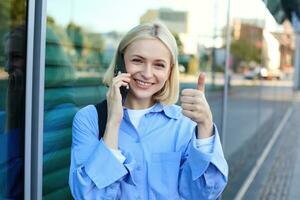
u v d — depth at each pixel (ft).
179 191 5.75
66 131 8.63
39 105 7.00
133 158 5.58
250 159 24.67
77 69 10.16
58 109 8.51
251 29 26.13
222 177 5.54
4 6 7.07
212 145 5.48
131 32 5.74
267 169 23.06
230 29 20.71
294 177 21.72
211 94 19.06
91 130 5.61
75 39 10.50
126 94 5.83
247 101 25.94
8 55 7.05
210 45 19.52
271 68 36.50
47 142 7.96
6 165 7.10
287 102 60.23
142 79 5.66
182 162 5.77
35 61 6.98
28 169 6.97
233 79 22.88
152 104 5.89
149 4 15.16
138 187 5.57
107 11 12.41
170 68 5.82
